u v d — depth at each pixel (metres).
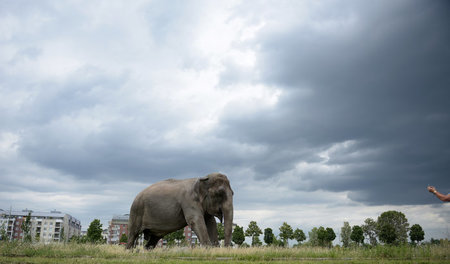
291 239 80.44
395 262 8.42
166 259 9.31
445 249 9.72
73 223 173.38
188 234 102.38
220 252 10.44
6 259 8.89
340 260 8.95
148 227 15.84
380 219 58.06
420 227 62.16
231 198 15.34
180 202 15.33
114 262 8.54
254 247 11.54
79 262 8.45
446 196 6.75
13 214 144.75
